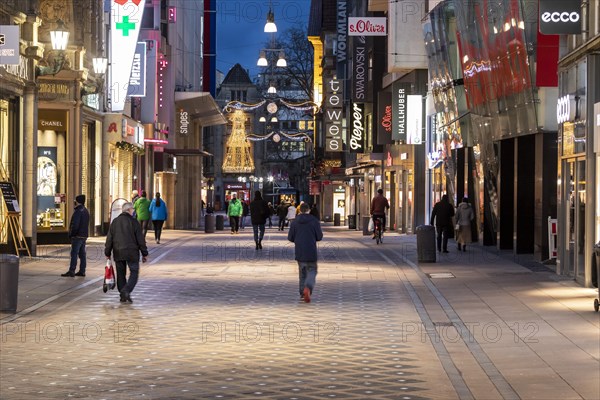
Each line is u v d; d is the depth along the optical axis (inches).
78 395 427.8
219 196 6894.7
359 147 2524.6
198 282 979.3
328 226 3048.7
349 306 774.5
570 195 969.5
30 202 1296.8
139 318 695.7
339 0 2957.7
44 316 703.1
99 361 514.9
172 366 500.4
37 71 1338.6
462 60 1636.3
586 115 884.0
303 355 536.7
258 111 6811.0
